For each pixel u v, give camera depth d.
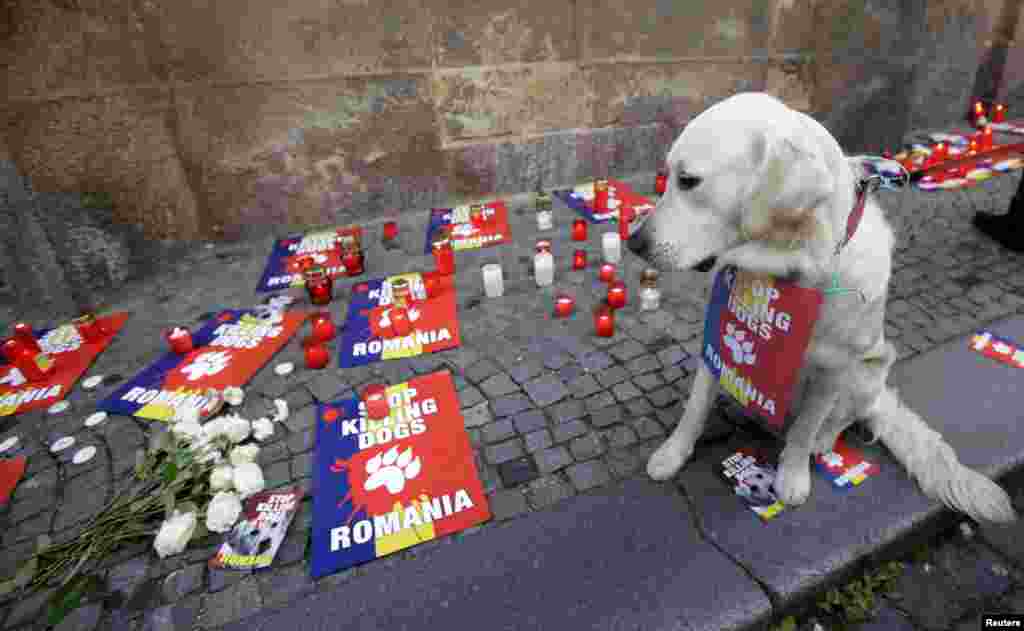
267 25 4.48
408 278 4.13
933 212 4.80
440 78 5.07
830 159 1.51
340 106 4.89
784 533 2.01
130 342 3.65
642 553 1.97
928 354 2.93
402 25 4.79
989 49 7.77
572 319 3.47
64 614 1.92
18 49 3.61
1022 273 3.77
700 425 2.24
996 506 2.03
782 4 5.84
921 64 7.21
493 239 4.73
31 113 3.72
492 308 3.65
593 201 5.30
